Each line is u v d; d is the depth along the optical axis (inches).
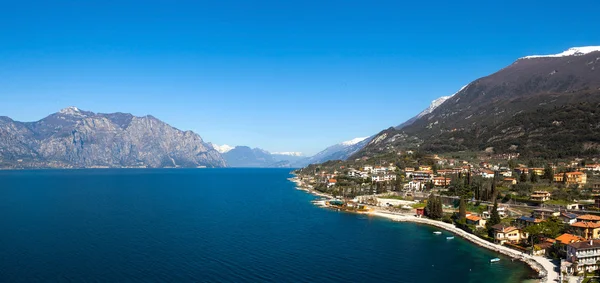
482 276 4229.8
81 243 5241.1
